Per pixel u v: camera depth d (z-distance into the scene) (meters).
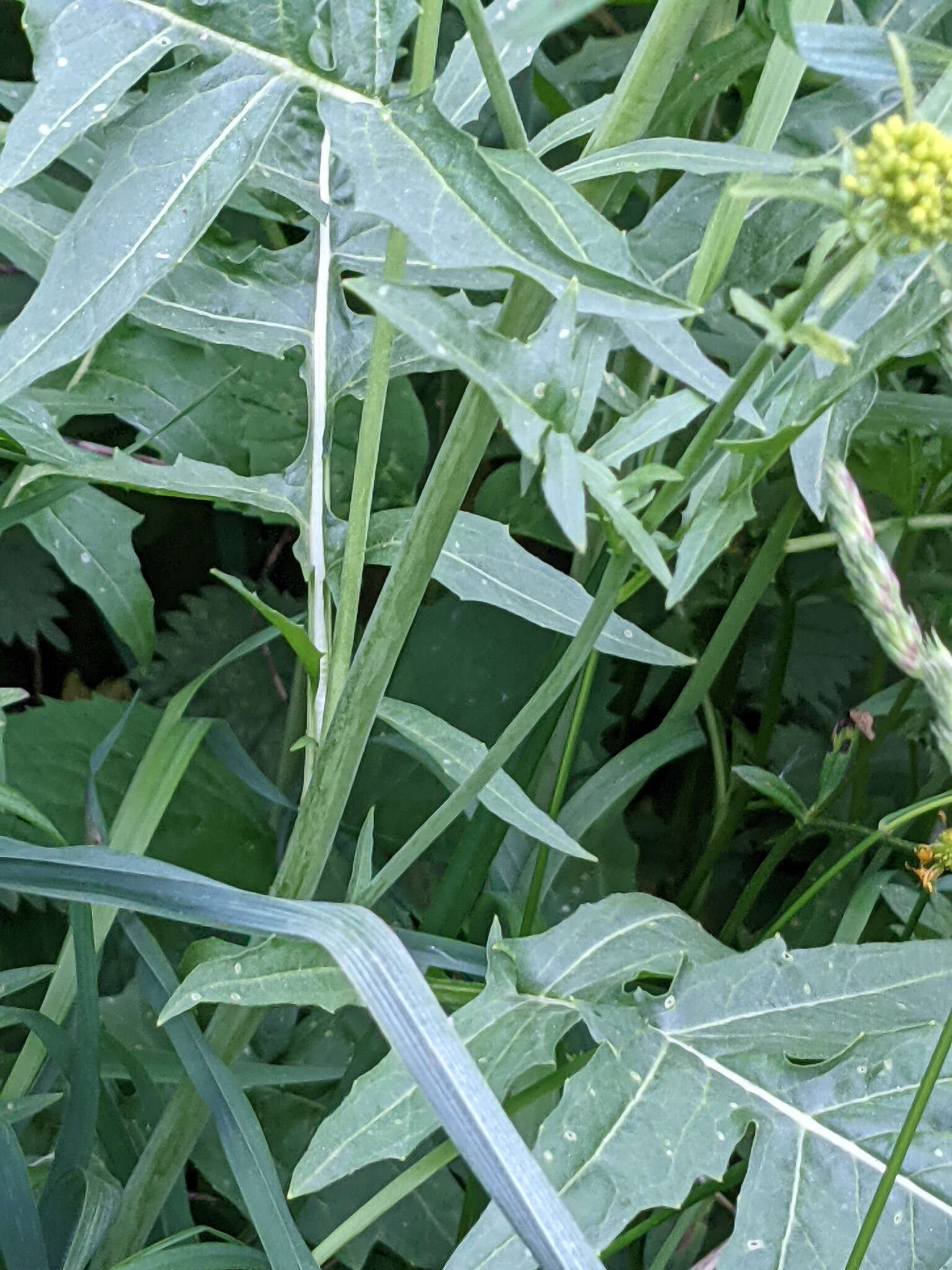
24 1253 0.40
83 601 0.82
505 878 0.60
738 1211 0.39
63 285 0.34
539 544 0.89
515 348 0.30
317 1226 0.56
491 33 0.32
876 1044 0.41
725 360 0.66
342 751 0.42
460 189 0.32
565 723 0.64
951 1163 0.40
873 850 0.70
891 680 0.84
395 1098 0.39
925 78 0.39
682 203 0.45
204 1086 0.41
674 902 0.75
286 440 0.70
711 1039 0.42
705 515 0.34
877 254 0.29
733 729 0.78
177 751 0.53
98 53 0.34
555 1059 0.45
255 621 0.81
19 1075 0.48
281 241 0.74
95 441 0.78
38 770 0.67
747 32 0.40
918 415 0.60
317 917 0.34
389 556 0.46
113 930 0.65
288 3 0.34
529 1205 0.31
